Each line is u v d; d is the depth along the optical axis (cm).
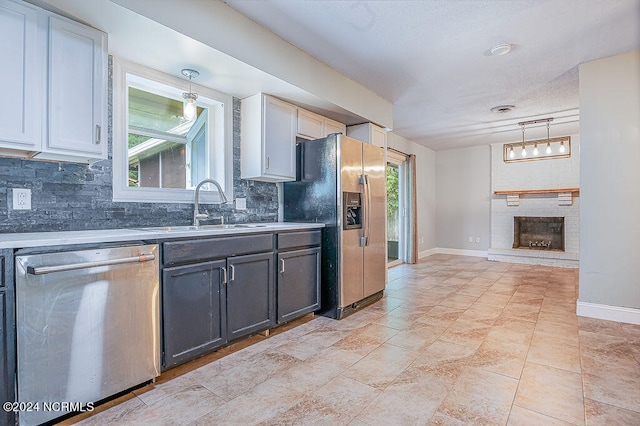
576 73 335
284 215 351
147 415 163
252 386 191
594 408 168
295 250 287
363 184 340
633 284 295
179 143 288
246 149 312
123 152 238
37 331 148
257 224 305
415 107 444
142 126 265
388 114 416
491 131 577
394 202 656
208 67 246
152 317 186
